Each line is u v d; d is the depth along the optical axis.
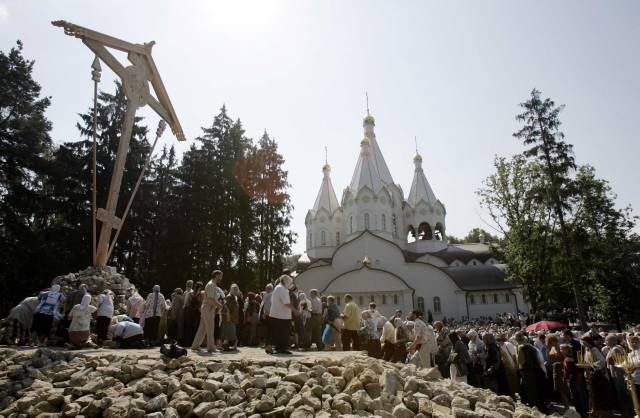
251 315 14.97
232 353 11.09
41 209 33.00
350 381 8.09
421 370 9.41
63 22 15.45
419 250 63.88
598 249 30.70
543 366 11.20
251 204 41.47
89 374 8.60
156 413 7.05
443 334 13.11
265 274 41.44
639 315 38.12
